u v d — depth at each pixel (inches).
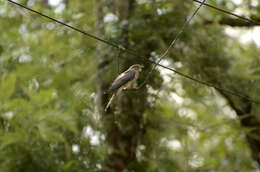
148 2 674.8
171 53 662.5
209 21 731.4
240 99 711.1
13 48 676.7
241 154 853.2
